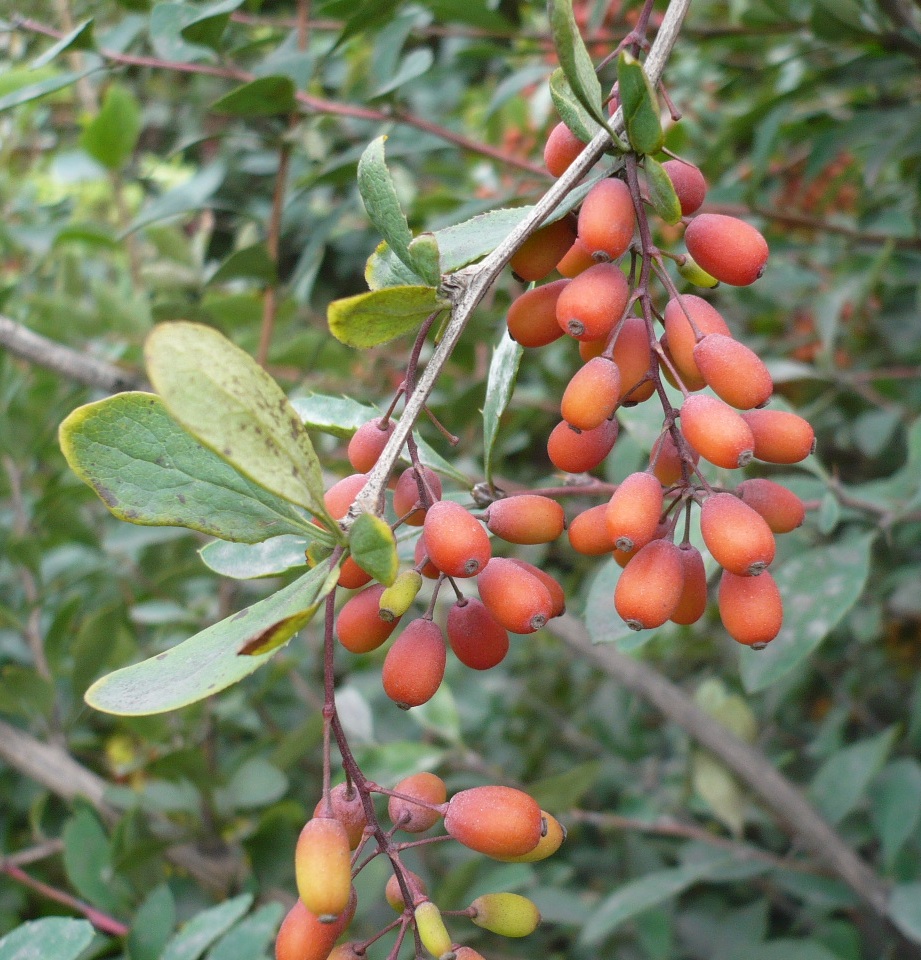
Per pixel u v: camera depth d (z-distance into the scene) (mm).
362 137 438
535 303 191
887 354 485
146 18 327
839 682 488
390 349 459
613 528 177
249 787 332
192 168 642
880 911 335
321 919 159
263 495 181
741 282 184
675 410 186
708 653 500
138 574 431
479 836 173
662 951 358
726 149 384
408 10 383
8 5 422
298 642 441
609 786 454
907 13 339
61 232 440
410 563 217
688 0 192
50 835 374
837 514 293
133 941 265
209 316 346
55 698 352
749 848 374
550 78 185
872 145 382
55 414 402
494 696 472
